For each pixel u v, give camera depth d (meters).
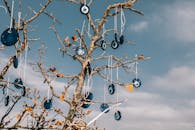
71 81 2.75
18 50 1.98
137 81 2.66
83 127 2.29
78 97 2.70
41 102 2.24
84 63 2.83
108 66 2.81
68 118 2.45
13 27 1.85
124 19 2.43
